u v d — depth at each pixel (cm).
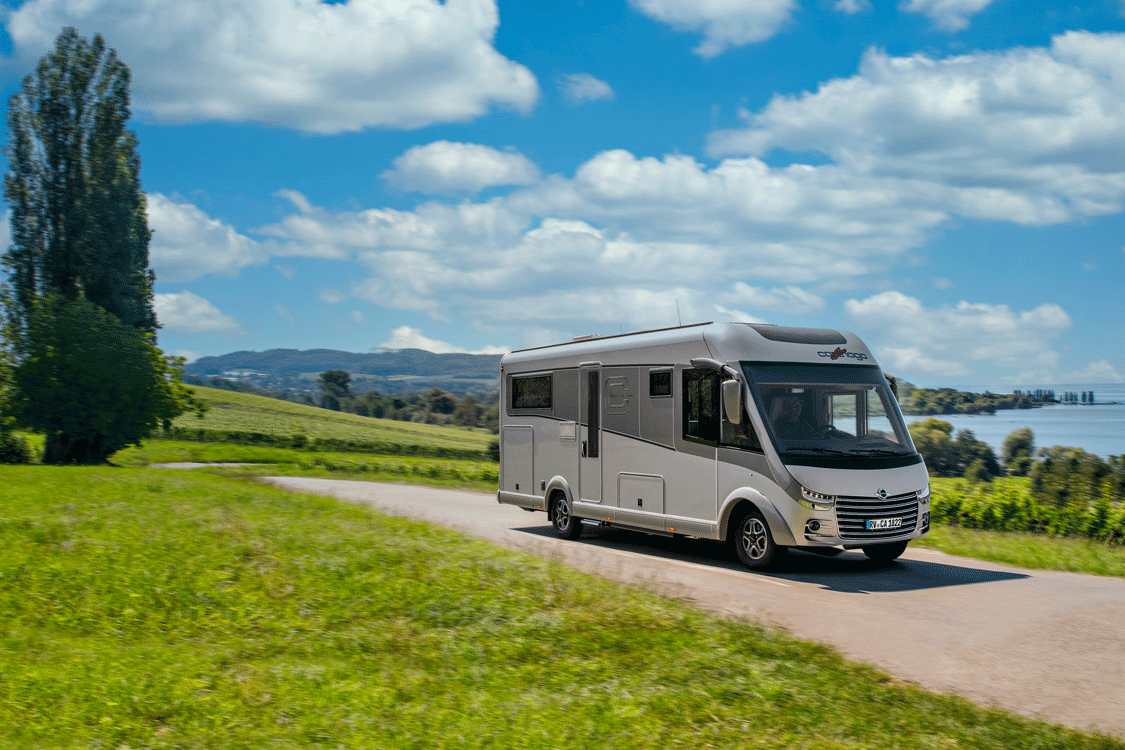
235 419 8669
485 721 559
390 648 724
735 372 1212
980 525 1805
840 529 1138
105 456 3912
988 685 680
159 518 1254
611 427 1456
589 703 596
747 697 612
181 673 631
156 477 2128
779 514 1150
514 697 609
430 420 16738
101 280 4344
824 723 567
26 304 3853
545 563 1073
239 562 969
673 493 1322
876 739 542
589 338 1564
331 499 1938
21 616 771
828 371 1246
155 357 3919
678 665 680
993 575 1174
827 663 704
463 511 2106
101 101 4406
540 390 1645
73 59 4350
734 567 1237
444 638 746
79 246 4312
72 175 4359
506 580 929
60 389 3622
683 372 1310
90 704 553
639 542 1535
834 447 1185
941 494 1883
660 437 1351
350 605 834
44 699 555
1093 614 927
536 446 1652
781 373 1220
